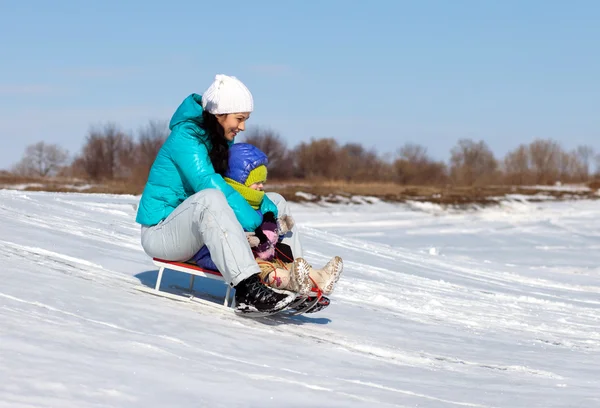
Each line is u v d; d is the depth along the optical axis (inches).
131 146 2306.8
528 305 388.8
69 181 1835.6
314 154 2588.6
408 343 221.3
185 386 137.1
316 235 606.2
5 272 212.1
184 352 161.6
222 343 177.5
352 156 2797.7
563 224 1099.9
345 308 274.2
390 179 2704.2
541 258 737.0
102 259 278.7
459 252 768.3
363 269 446.0
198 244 215.2
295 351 182.9
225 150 223.5
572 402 161.3
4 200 444.1
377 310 284.4
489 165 2952.8
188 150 217.2
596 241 906.7
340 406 139.2
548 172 2891.2
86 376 132.3
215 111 217.3
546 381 189.5
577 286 534.0
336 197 1368.1
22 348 141.1
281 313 233.8
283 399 139.1
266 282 213.2
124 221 450.0
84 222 405.1
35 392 120.3
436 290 397.7
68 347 147.6
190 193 227.8
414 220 1156.5
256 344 183.2
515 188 2123.5
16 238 294.4
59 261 258.2
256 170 222.4
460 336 253.6
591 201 1561.3
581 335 299.7
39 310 175.3
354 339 212.1
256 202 223.6
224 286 262.1
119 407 120.5
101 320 177.5
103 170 2244.1
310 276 209.9
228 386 141.7
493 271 575.2
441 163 2770.7
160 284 246.7
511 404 156.0
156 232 224.1
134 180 1893.5
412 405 146.6
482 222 1127.0
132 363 145.0
